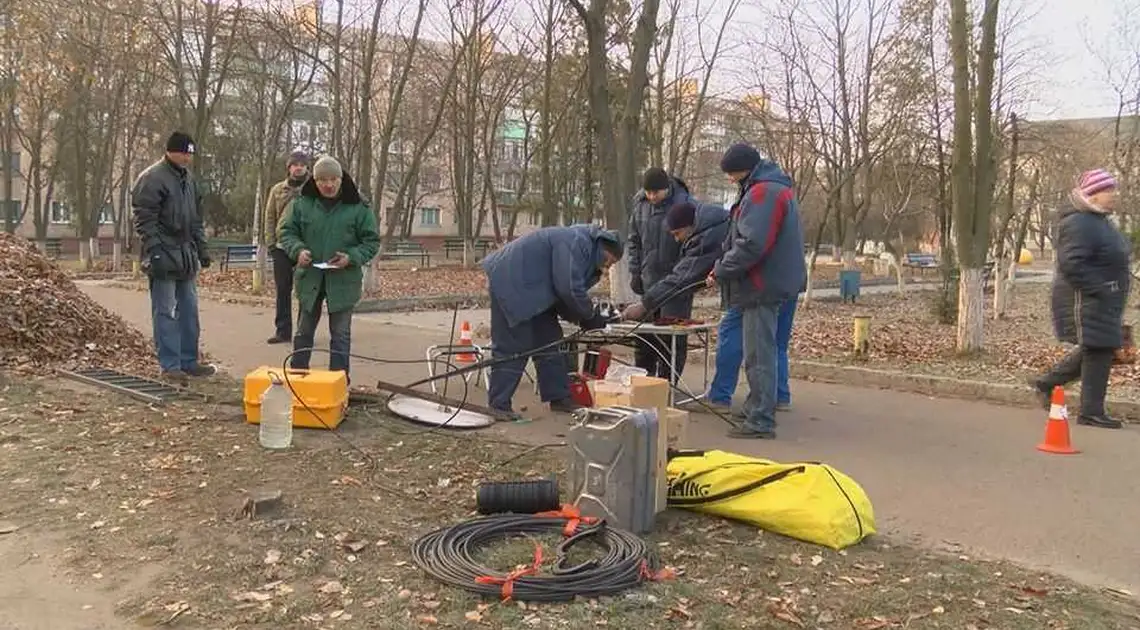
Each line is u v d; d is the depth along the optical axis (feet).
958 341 36.58
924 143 74.90
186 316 26.66
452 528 13.98
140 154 128.57
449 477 17.54
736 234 21.74
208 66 69.97
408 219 153.99
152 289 25.80
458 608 11.59
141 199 25.07
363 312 51.16
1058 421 21.07
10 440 18.89
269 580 12.41
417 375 29.76
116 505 15.24
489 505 15.17
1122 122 56.54
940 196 58.13
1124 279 23.65
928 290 84.79
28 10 66.39
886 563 13.66
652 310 24.64
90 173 127.24
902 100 76.89
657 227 26.94
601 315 23.90
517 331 23.35
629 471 14.20
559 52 91.35
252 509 14.75
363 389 25.25
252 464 17.83
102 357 28.19
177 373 26.05
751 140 113.09
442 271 94.17
